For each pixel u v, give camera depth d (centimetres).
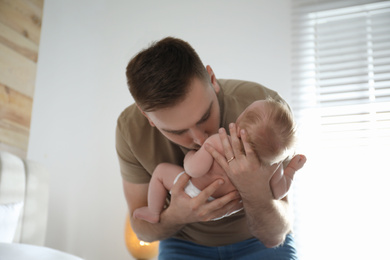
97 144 308
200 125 114
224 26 302
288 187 132
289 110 129
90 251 289
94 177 302
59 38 305
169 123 111
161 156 142
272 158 120
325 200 259
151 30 318
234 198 126
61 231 288
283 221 133
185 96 106
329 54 275
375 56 267
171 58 107
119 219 291
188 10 313
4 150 254
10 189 218
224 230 147
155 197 139
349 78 270
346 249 251
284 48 285
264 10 295
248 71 290
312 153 267
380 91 262
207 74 116
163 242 157
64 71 306
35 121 284
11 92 262
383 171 254
